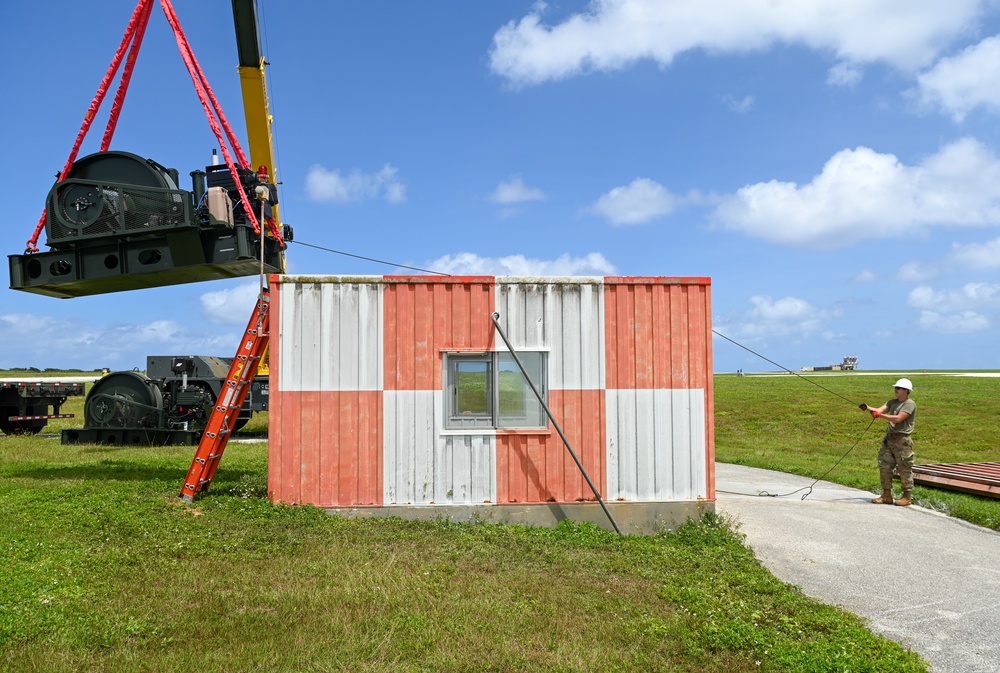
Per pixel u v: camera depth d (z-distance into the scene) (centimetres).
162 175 1065
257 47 1730
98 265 1083
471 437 920
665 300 955
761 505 1069
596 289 947
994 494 1110
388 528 846
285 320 913
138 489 1017
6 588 583
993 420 2317
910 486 1096
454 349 922
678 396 947
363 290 923
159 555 711
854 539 898
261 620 546
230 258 1041
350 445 909
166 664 465
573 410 932
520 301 935
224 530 810
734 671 497
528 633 543
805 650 529
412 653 497
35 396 2141
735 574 736
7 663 455
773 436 2184
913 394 2998
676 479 938
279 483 905
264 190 1067
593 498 925
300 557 723
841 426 2264
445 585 645
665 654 523
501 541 811
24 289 1120
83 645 488
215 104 1190
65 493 986
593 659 498
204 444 970
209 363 1916
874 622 635
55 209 1077
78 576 634
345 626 535
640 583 686
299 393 909
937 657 560
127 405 1767
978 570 789
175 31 1134
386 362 918
